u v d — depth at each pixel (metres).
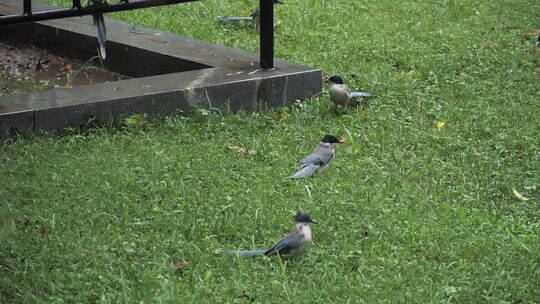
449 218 10.11
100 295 7.70
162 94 12.73
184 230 9.25
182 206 9.84
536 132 13.48
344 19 19.69
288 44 17.67
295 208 10.04
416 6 21.36
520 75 16.41
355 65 16.50
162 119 12.80
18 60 16.05
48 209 9.49
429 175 11.67
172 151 11.59
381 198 10.48
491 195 11.14
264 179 10.84
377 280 8.39
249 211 9.77
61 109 12.00
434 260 9.11
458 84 15.66
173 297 7.58
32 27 16.77
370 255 8.99
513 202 11.01
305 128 12.95
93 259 8.28
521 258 9.17
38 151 11.20
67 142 11.77
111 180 10.42
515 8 21.81
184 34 17.73
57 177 10.34
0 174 10.40
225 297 7.84
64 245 8.66
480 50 17.84
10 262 8.20
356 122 13.49
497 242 9.49
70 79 15.05
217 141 12.19
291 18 19.50
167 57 14.73
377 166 11.68
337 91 13.58
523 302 8.27
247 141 12.24
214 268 8.44
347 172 11.39
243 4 20.52
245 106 13.52
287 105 13.98
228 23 19.02
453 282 8.54
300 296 7.92
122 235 9.00
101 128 12.30
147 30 16.38
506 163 12.31
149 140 11.90
